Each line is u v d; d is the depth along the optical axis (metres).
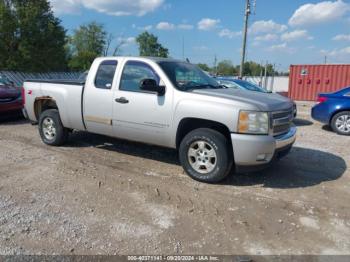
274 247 3.41
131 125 5.68
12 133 8.40
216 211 4.16
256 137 4.66
